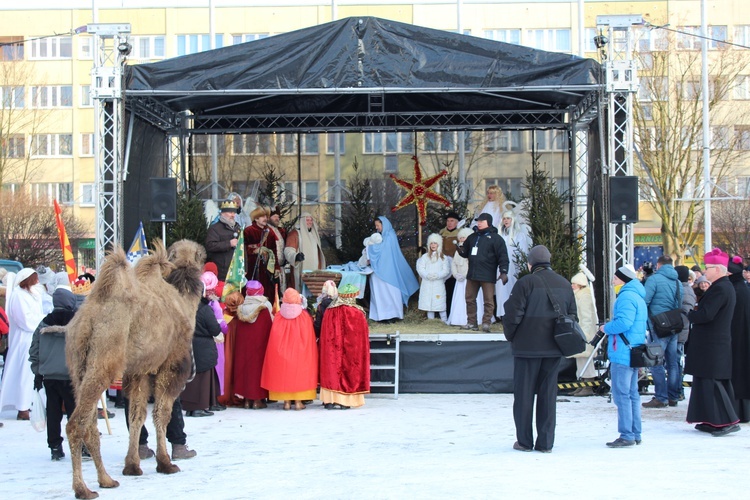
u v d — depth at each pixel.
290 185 19.69
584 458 8.48
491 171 19.41
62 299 8.95
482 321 14.70
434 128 17.91
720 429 9.94
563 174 18.66
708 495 6.79
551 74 13.80
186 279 8.46
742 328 10.52
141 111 15.62
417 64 13.72
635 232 35.22
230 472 8.11
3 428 11.42
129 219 15.18
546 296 8.81
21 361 11.85
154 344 7.74
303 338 12.55
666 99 29.64
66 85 37.62
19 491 7.49
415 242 18.92
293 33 13.80
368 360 12.72
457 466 8.13
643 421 11.05
